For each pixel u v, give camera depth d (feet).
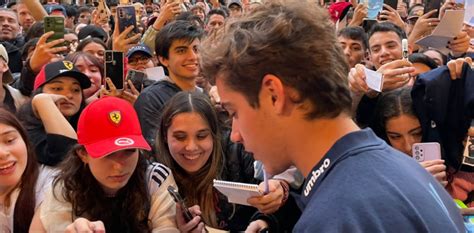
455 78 5.48
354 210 2.40
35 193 5.79
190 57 9.29
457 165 5.65
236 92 2.85
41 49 10.23
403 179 2.58
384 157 2.68
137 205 5.57
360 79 5.72
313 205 2.55
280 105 2.71
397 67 5.97
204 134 6.40
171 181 5.98
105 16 18.70
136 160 5.50
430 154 5.48
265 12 2.85
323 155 2.76
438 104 5.49
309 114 2.73
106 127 5.40
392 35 10.05
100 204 5.44
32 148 5.82
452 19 8.33
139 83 10.00
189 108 6.39
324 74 2.67
